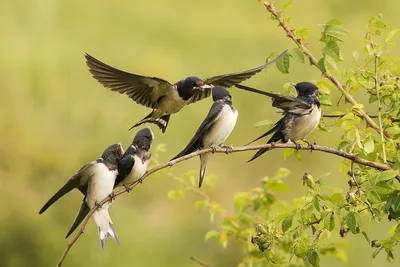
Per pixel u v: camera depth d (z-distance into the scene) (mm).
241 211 10109
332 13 25422
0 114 18453
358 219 7133
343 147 7891
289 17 8141
